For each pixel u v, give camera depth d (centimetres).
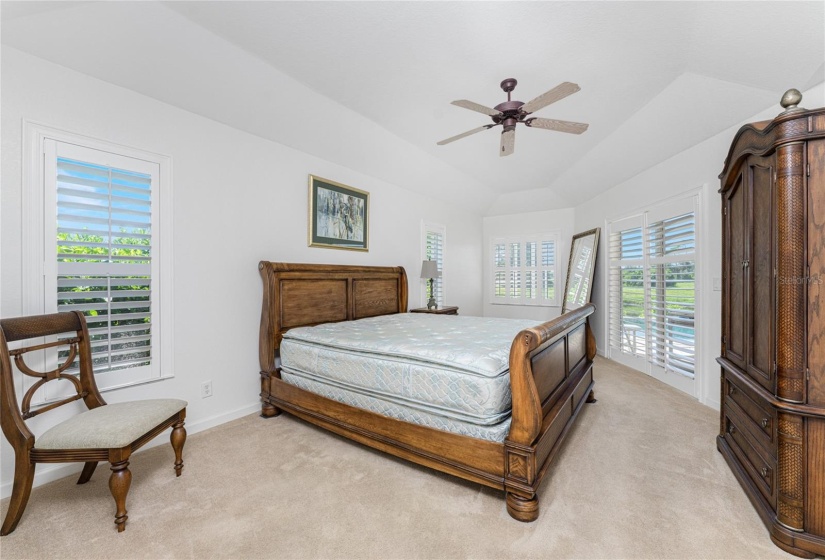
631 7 194
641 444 239
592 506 173
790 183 145
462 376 183
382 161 414
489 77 265
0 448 182
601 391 352
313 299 333
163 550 146
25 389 192
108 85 222
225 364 284
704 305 319
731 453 206
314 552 144
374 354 223
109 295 222
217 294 279
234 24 211
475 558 140
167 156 249
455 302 604
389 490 188
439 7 195
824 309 140
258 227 307
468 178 532
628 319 445
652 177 396
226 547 147
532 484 161
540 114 329
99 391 216
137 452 230
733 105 273
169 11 200
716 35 215
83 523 163
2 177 186
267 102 281
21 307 191
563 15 200
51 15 180
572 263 581
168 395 250
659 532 154
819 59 208
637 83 276
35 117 195
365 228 419
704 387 319
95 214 218
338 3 192
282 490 188
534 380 181
